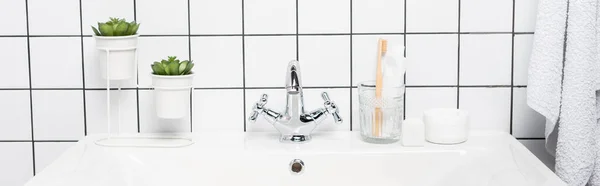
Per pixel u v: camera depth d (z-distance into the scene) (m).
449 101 1.66
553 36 1.50
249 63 1.63
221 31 1.62
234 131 1.67
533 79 1.52
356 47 1.63
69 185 1.29
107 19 1.62
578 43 1.49
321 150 1.52
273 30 1.62
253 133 1.66
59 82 1.64
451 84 1.65
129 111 1.66
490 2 1.62
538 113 1.66
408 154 1.52
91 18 1.62
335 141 1.59
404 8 1.62
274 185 1.52
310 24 1.62
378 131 1.57
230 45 1.63
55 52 1.63
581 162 1.51
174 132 1.67
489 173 1.47
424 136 1.57
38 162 1.68
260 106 1.55
